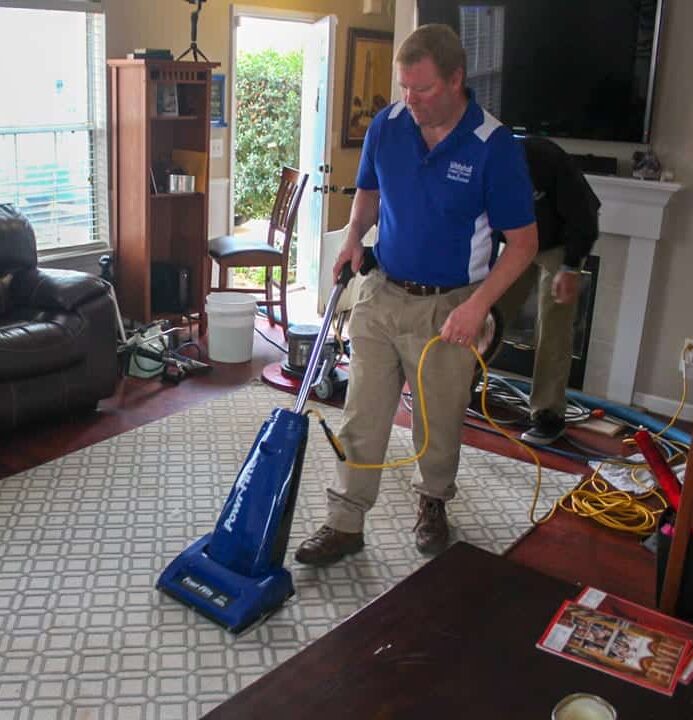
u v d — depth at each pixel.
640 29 3.79
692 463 2.16
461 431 2.74
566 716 1.51
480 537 2.95
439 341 2.54
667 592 2.27
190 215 5.08
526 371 4.46
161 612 2.46
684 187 3.91
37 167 4.70
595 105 4.00
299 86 7.81
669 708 1.58
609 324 4.21
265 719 1.50
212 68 4.89
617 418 4.05
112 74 4.73
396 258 2.55
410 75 2.23
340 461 2.68
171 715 2.08
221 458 3.44
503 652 1.70
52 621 2.40
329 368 4.05
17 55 4.50
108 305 3.79
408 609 1.82
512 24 4.11
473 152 2.36
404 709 1.54
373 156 2.58
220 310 4.49
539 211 3.43
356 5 6.11
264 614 2.44
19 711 2.08
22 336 3.45
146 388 4.18
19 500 3.04
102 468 3.31
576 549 2.91
